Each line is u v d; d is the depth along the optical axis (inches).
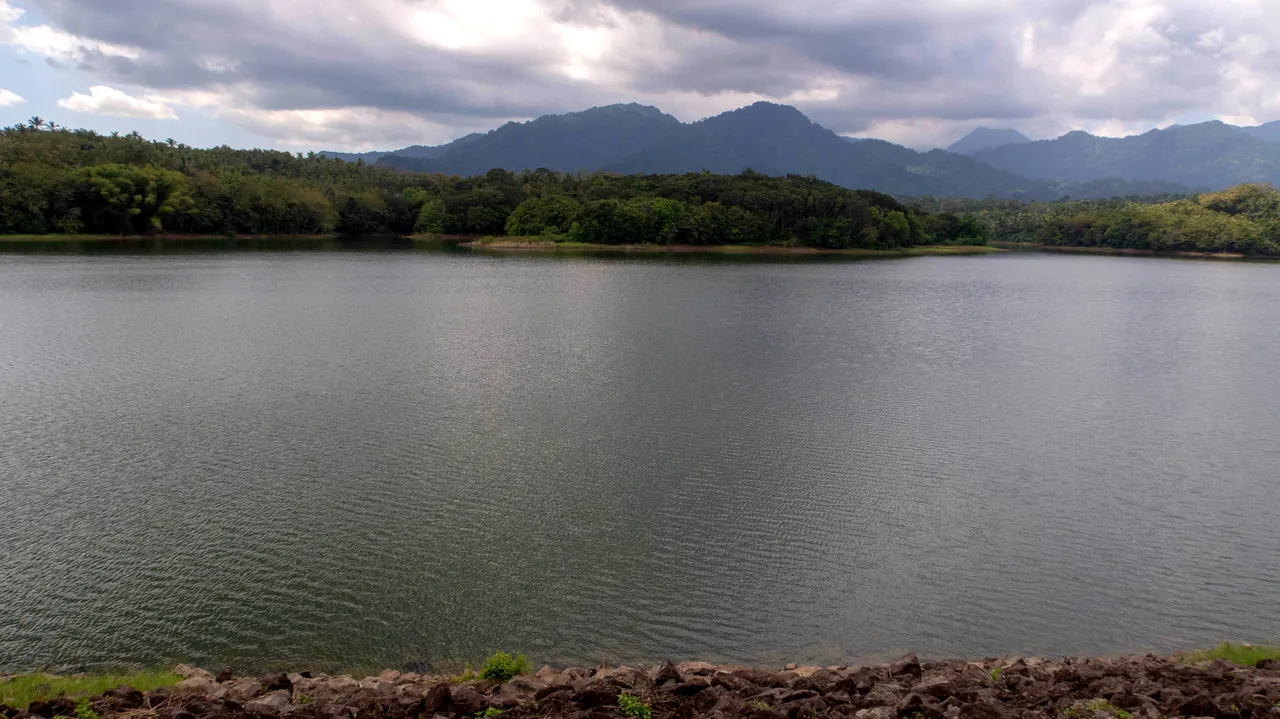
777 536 947.3
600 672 645.3
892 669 634.8
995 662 681.6
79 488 1030.4
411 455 1178.6
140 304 2623.0
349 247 6107.3
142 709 525.3
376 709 531.5
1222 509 1063.0
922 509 1035.9
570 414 1402.6
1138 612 807.1
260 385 1557.6
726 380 1695.4
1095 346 2297.0
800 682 584.1
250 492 1031.0
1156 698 546.9
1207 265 6668.3
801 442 1283.2
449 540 912.3
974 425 1406.3
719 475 1128.2
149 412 1364.4
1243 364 2044.8
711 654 716.0
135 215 5895.7
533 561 871.1
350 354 1876.2
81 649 692.7
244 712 502.9
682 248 6786.4
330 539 908.0
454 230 7573.8
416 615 760.3
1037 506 1059.3
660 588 822.5
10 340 1953.7
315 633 726.5
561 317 2591.0
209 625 734.5
